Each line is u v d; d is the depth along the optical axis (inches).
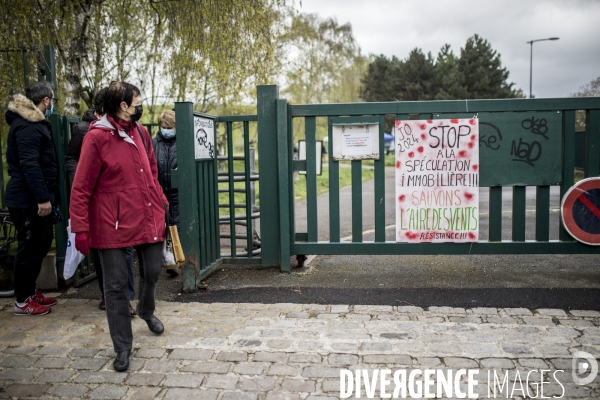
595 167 205.9
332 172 218.1
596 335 151.3
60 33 315.3
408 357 138.3
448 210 211.8
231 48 380.8
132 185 136.4
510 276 212.1
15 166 173.0
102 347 149.3
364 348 144.3
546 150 207.5
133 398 120.0
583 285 197.5
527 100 205.6
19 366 137.4
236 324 164.1
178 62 412.2
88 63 379.9
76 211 129.3
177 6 376.8
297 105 216.7
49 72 220.7
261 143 223.9
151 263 145.0
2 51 227.3
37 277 195.5
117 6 394.3
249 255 232.7
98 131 132.6
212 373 131.3
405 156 211.6
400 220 214.2
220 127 689.6
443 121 209.3
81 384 127.2
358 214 218.5
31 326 166.7
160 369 134.2
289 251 221.6
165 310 178.7
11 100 168.4
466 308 175.0
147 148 151.1
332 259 247.1
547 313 169.0
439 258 245.6
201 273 203.8
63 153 206.4
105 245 134.2
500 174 209.3
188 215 196.5
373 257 249.6
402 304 180.2
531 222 344.2
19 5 284.7
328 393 120.2
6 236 203.0
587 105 203.2
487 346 144.6
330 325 161.6
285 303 183.2
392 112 210.7
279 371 131.6
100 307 183.0
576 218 206.7
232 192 229.1
